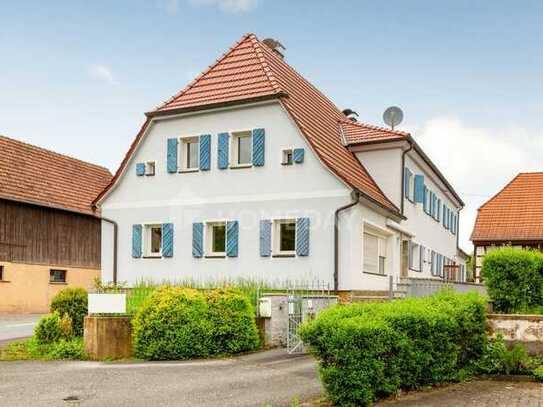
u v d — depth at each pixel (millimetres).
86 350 14836
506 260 13727
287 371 12547
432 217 31203
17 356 15297
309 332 9047
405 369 9711
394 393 9602
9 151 34688
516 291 13586
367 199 20578
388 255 24141
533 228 34969
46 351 15531
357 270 20406
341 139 24922
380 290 22297
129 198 23844
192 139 23328
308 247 20438
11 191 31828
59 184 36375
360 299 19734
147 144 23750
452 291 12375
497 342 11914
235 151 22516
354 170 22781
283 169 21172
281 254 20875
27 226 32812
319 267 20281
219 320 14805
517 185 38000
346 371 8844
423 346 10078
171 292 14867
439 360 10484
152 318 14516
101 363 14070
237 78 23172
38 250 33375
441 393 10008
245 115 22016
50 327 16156
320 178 20562
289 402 9672
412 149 25297
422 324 9945
